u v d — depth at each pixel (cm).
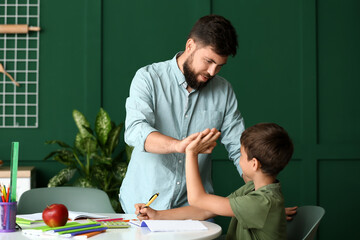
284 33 342
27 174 279
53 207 146
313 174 339
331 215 341
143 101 183
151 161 189
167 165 189
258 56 340
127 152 300
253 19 341
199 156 193
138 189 192
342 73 347
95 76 326
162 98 192
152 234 143
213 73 178
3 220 143
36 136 323
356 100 347
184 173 191
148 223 152
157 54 333
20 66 325
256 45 340
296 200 339
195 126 196
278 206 154
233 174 333
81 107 327
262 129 160
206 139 155
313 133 341
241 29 340
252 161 160
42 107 324
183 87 193
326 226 341
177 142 160
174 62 195
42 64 325
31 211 205
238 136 203
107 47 329
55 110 325
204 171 196
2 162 301
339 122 346
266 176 162
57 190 212
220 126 203
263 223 151
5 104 322
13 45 324
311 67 342
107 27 330
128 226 154
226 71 338
